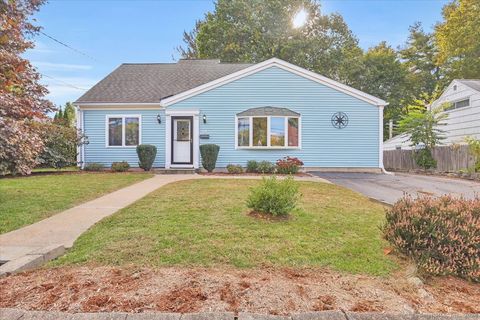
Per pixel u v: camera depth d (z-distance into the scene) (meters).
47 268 3.18
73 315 2.21
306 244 3.79
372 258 3.43
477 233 3.21
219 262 3.27
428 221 3.38
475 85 15.34
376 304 2.50
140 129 13.87
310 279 2.92
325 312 2.28
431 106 17.06
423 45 31.19
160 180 9.95
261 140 13.18
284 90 13.34
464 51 23.41
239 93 13.39
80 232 4.43
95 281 2.81
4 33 6.24
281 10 26.48
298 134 13.27
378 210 5.66
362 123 13.29
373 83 30.00
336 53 27.33
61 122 14.37
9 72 5.83
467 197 7.40
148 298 2.50
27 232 4.44
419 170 15.44
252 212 5.16
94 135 13.95
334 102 13.30
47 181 9.40
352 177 11.46
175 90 14.72
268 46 26.38
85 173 12.12
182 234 4.08
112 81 15.41
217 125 13.40
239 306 2.40
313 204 6.03
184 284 2.75
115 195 7.25
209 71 16.55
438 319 2.27
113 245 3.73
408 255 3.40
